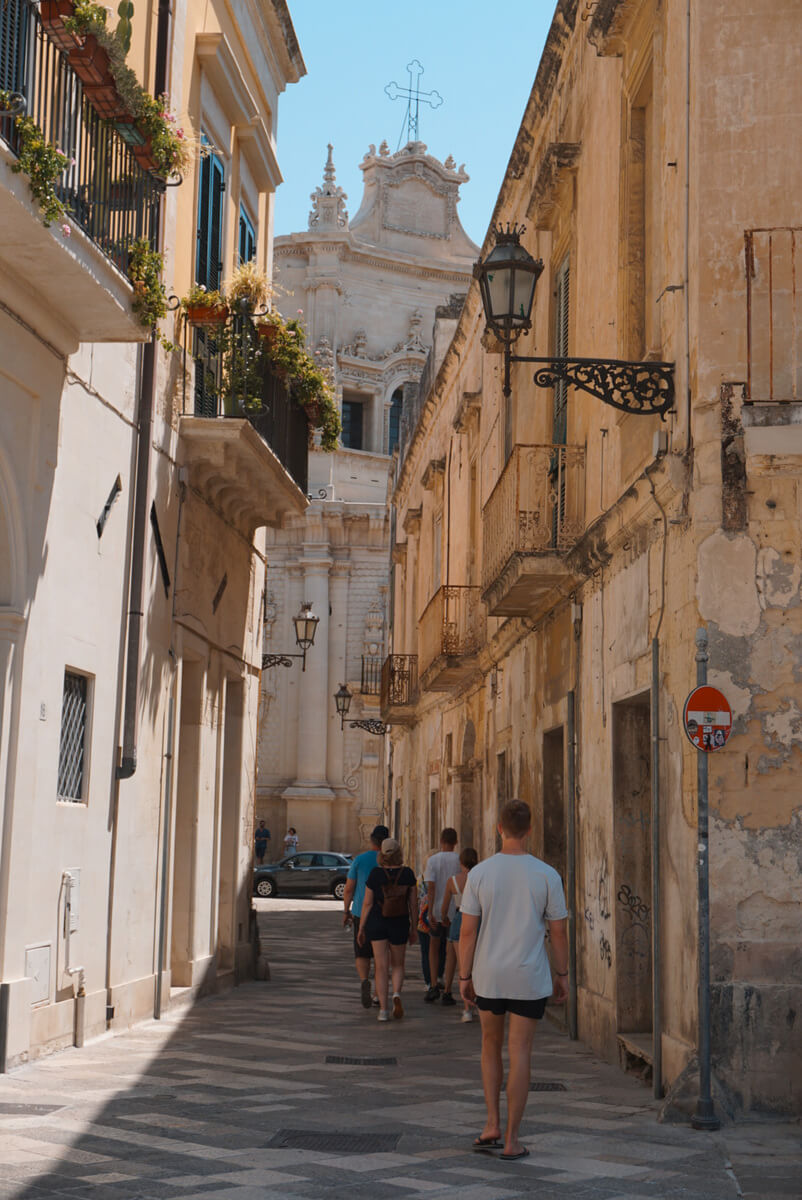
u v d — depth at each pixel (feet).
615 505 32.89
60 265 28.37
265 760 144.25
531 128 51.19
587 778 37.96
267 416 46.96
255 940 53.36
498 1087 21.94
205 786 46.73
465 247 157.79
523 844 22.67
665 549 29.68
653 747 29.50
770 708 26.43
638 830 34.09
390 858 41.27
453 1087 27.99
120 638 37.09
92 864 34.65
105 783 35.76
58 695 32.09
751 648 26.58
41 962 30.89
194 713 45.78
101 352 35.32
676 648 28.43
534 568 39.78
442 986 46.68
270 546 147.23
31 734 30.19
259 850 132.26
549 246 47.11
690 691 27.27
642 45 33.30
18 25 26.20
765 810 26.16
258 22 54.29
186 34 43.75
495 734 59.21
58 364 31.73
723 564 26.86
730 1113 24.91
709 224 27.81
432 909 47.73
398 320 153.69
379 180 154.92
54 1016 31.55
